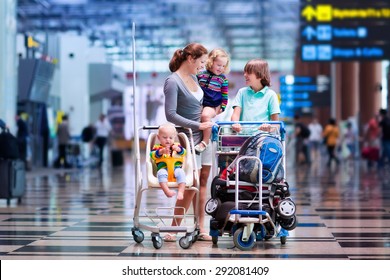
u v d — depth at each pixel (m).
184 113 9.27
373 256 8.09
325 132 36.94
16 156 14.78
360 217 12.15
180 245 8.62
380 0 26.86
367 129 36.38
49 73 30.19
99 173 28.52
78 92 35.12
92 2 36.59
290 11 38.66
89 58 36.53
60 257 8.04
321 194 17.25
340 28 27.05
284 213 8.63
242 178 8.66
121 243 9.09
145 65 48.34
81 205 14.64
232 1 37.12
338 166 35.41
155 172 8.91
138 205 8.96
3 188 14.68
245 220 8.42
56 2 36.38
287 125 48.19
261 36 49.34
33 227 10.84
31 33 31.14
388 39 26.92
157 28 45.06
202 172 9.44
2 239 9.51
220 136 9.06
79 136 34.66
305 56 27.09
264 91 9.46
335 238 9.55
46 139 32.22
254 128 9.19
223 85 9.56
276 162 8.66
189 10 39.97
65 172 29.02
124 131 49.44
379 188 19.31
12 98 18.55
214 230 8.88
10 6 18.45
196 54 9.16
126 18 40.38
